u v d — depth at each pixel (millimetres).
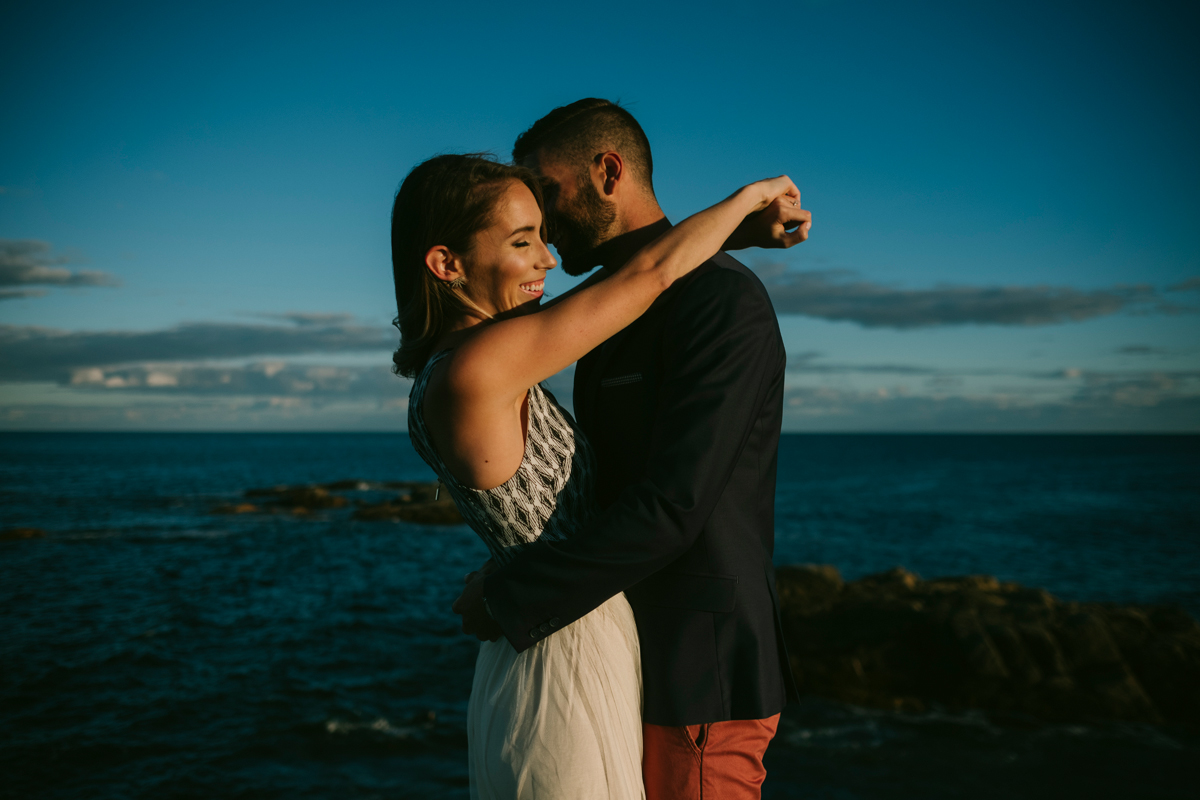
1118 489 58312
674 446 1384
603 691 1475
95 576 19109
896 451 145625
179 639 13156
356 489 50844
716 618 1527
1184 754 8797
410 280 1617
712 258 1634
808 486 60500
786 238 1801
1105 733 9289
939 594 11953
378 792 7668
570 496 1577
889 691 10469
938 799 7852
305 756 8484
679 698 1515
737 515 1580
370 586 18453
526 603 1384
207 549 23938
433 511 32188
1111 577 22047
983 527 34281
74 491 45156
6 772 7938
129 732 8992
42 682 10672
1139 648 10406
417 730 9250
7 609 15297
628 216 1885
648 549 1342
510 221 1530
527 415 1490
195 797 7500
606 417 1659
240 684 10789
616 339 1657
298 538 26812
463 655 12516
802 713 9898
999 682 10242
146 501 39188
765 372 1499
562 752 1435
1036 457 117438
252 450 132000
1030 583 21109
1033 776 8328
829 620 11523
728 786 1515
